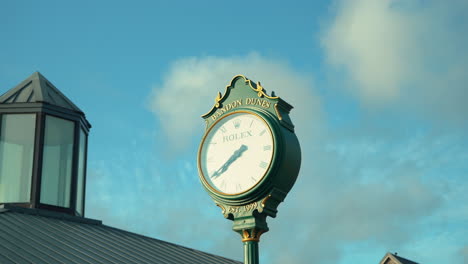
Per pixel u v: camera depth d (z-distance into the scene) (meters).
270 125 9.05
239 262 18.23
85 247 14.35
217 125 9.65
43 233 14.58
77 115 19.70
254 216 8.85
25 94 19.25
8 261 12.05
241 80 9.75
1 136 18.58
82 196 19.89
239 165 9.15
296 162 9.20
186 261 15.97
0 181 18.14
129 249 15.30
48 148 18.73
